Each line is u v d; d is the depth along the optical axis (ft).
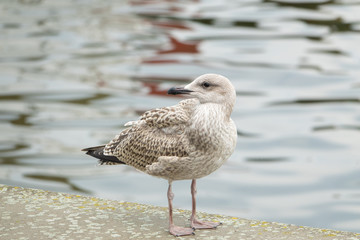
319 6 122.62
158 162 21.66
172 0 132.57
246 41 102.12
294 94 77.30
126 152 22.79
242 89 80.12
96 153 23.54
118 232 20.90
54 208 22.88
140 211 22.98
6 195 24.03
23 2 129.39
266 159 57.36
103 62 90.43
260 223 22.13
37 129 63.77
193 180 22.09
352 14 115.85
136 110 71.20
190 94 21.44
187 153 21.30
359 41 99.19
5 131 62.75
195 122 21.12
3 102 72.02
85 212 22.61
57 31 106.52
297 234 21.03
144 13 121.39
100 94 76.28
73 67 87.35
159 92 78.28
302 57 92.53
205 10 124.06
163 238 20.56
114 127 64.75
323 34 104.32
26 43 98.94
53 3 128.47
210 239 20.56
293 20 113.60
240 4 127.44
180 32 108.17
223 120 21.17
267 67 88.33
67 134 62.13
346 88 78.59
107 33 106.83
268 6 124.77
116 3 129.18
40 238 20.20
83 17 116.78
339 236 20.81
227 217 22.84
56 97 74.59
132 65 89.20
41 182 50.83
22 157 56.39
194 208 21.77
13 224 21.29
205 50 97.71
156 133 22.11
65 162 55.36
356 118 67.92
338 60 90.22
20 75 82.64
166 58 93.20
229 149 21.43
